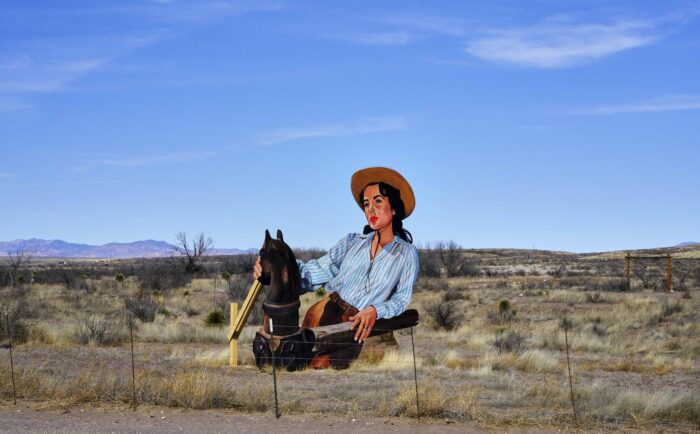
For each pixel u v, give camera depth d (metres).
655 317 38.69
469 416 13.95
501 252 134.75
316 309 23.61
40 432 12.57
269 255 22.56
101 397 15.16
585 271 85.38
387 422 13.55
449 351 25.67
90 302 48.59
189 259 79.25
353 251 24.11
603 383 19.08
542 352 26.11
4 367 17.91
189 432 12.66
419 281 63.44
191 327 32.38
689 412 14.25
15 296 52.75
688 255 118.06
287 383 18.47
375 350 23.00
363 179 24.47
